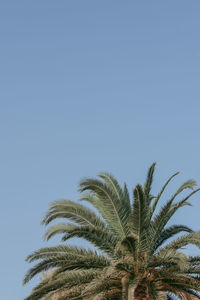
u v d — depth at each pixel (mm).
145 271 24906
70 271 25859
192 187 25203
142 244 25031
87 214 26234
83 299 24750
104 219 27125
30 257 24953
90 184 25609
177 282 25156
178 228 26219
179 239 24469
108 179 28078
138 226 24828
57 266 25328
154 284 24516
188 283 24938
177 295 25828
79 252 25281
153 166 26891
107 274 22781
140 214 24672
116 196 25969
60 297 25031
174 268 24656
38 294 25047
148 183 26969
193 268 24922
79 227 24203
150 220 26609
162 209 25406
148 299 24016
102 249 25344
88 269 25391
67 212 26281
